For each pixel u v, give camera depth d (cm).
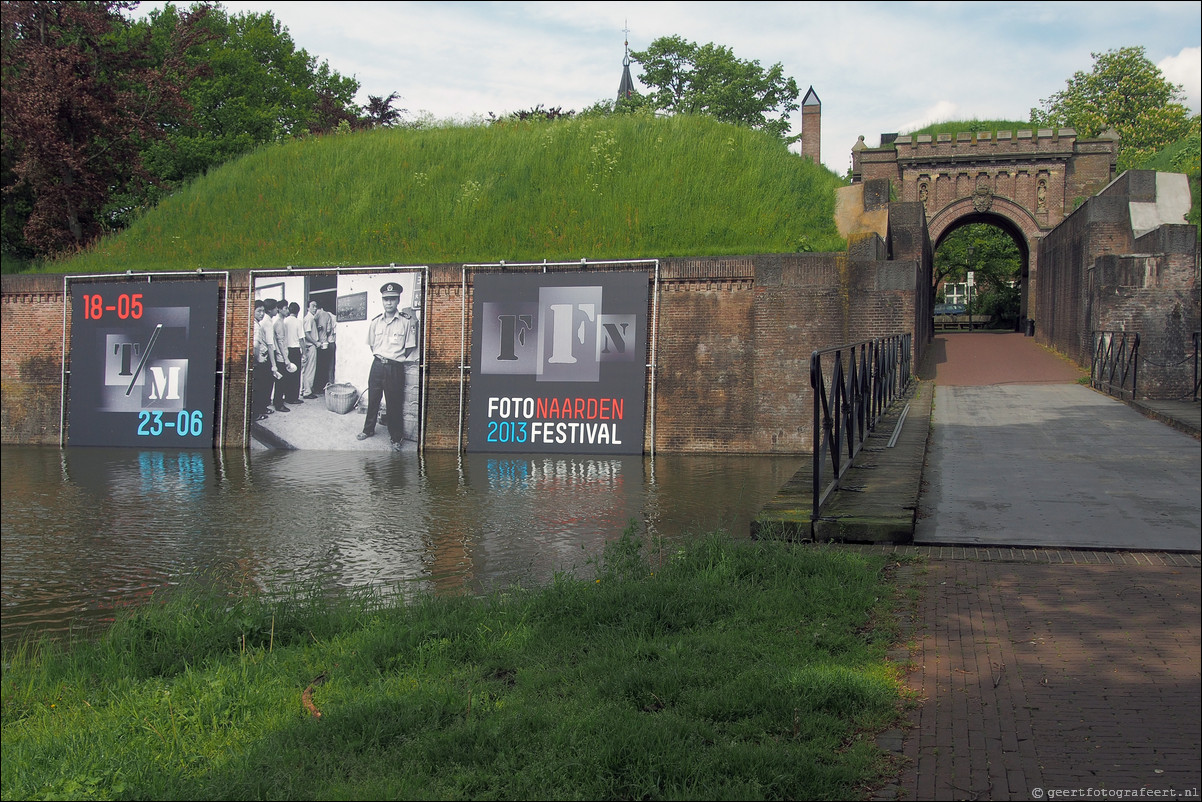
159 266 3031
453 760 477
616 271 2511
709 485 1909
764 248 2600
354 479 2086
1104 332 2080
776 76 5912
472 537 1427
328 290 2731
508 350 2577
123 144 4003
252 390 2798
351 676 647
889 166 3994
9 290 3041
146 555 1364
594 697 551
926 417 1691
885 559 836
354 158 3412
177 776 490
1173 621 644
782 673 565
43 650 882
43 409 3011
